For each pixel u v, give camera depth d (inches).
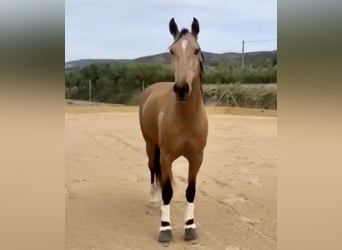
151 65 1224.2
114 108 921.5
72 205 228.4
